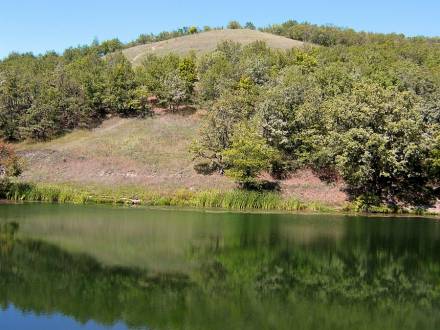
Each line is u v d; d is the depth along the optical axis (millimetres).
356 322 18359
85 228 36188
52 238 32500
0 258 27062
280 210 48844
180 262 27141
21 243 30828
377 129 49625
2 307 19141
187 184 54938
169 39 151625
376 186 52031
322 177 56094
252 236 34375
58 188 51656
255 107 63812
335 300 21141
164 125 72250
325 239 33594
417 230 37312
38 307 19219
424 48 111875
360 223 40781
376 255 29312
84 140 67938
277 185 54562
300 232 36156
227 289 22438
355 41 145500
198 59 100188
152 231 35594
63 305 19531
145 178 56438
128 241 32000
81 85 78188
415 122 48781
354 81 69375
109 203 50406
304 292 22281
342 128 51250
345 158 47875
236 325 17672
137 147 64438
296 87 61625
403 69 78438
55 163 60375
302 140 57156
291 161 57844
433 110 57062
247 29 153125
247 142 51531
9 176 51781
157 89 78625
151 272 24938
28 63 116938
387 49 111500
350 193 52406
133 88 79125
